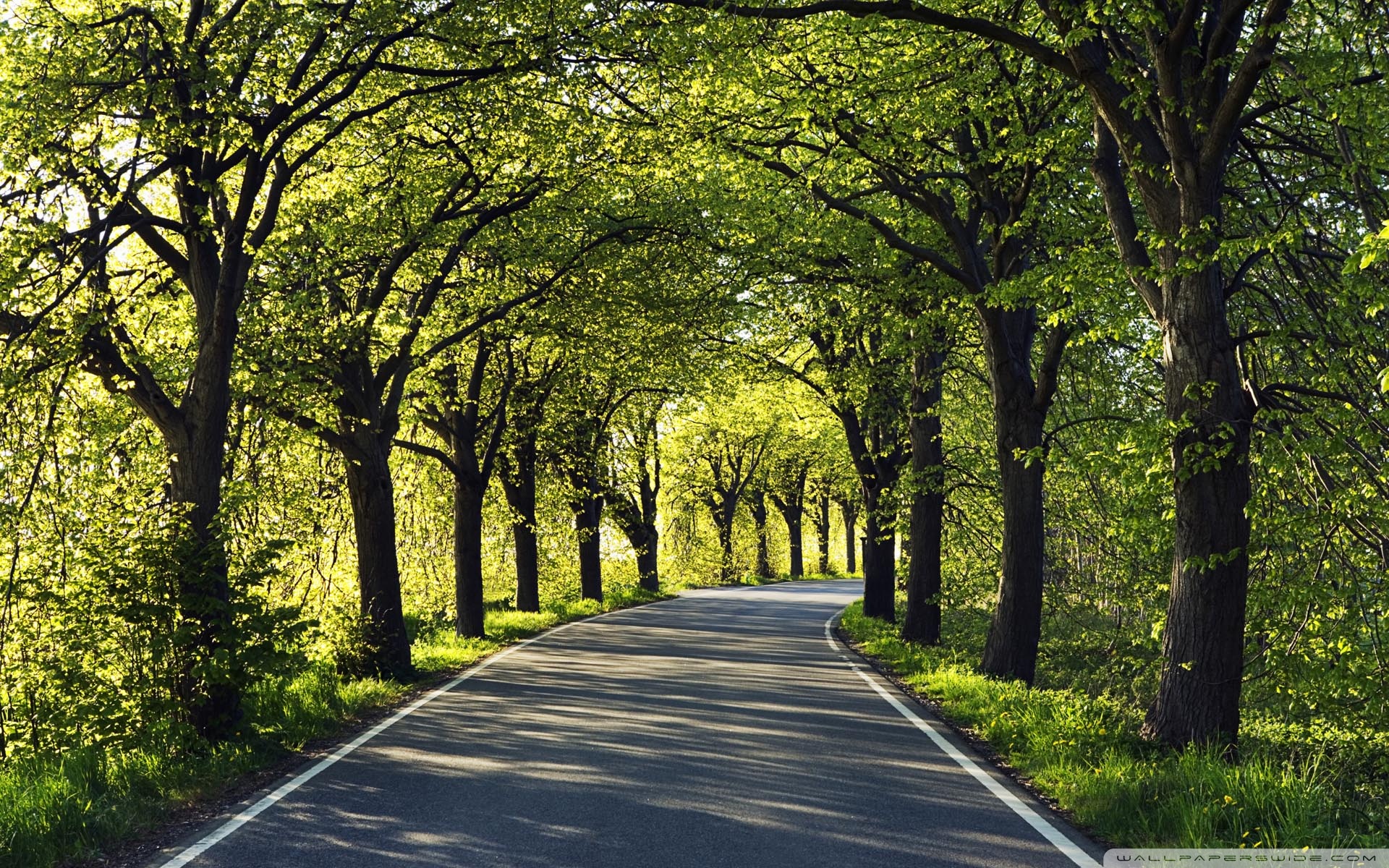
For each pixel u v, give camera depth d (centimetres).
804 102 1248
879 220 1426
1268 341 1013
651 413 3747
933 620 2192
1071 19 870
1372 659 1018
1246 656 1159
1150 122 933
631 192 1845
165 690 998
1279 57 873
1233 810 670
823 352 2489
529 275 1891
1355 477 1037
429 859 612
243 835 672
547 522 3138
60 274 1012
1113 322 1150
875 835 666
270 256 1399
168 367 1284
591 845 641
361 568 1588
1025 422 1541
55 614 977
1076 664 2098
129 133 1087
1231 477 922
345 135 1473
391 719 1170
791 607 3609
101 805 719
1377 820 700
